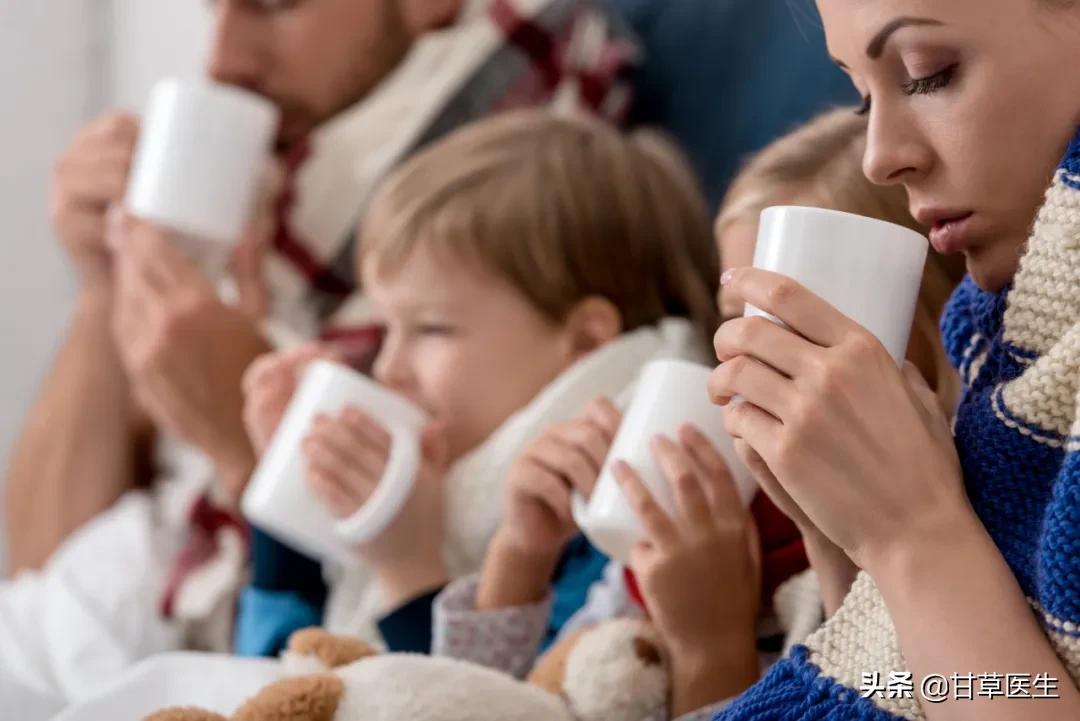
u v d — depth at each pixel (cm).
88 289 296
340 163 277
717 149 269
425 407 214
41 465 299
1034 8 103
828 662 117
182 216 239
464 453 214
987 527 111
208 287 248
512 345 213
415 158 231
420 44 288
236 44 284
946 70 106
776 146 180
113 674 234
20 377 350
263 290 277
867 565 108
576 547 202
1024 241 112
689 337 214
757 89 266
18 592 262
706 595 150
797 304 109
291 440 201
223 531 253
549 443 174
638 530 153
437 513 201
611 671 146
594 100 277
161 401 250
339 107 294
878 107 110
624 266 222
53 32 356
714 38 276
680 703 148
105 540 268
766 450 109
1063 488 103
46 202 354
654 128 280
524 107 275
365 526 190
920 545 105
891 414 106
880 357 107
